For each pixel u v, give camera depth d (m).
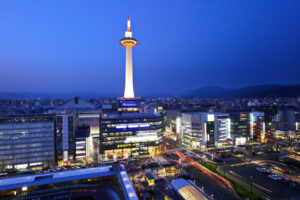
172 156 151.75
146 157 149.25
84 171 80.81
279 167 118.31
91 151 152.00
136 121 156.00
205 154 156.38
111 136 150.25
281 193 89.69
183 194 75.75
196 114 177.25
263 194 89.12
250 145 178.50
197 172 117.12
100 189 72.81
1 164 120.94
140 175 112.88
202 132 171.88
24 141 125.00
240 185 96.94
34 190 71.19
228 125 185.38
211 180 105.31
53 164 129.88
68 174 78.06
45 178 75.00
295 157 143.62
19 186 70.25
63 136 133.88
